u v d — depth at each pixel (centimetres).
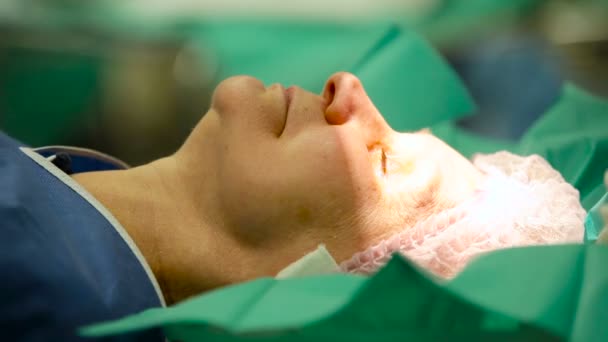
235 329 74
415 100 165
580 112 171
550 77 258
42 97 235
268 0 284
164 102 262
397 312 79
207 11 274
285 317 76
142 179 117
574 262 88
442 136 169
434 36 270
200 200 114
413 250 110
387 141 119
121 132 261
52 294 87
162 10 273
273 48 251
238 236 110
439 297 77
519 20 271
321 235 110
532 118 255
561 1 269
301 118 116
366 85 167
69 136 247
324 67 219
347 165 111
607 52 257
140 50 253
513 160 141
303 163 110
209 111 122
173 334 92
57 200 103
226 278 109
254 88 121
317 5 285
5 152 107
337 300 80
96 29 245
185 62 261
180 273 110
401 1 296
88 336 88
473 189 120
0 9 235
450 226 113
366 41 187
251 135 114
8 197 95
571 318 82
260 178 109
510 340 83
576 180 153
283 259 109
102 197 113
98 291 92
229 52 254
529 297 79
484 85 262
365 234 110
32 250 89
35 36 232
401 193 114
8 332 85
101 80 246
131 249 103
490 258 84
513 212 116
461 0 285
